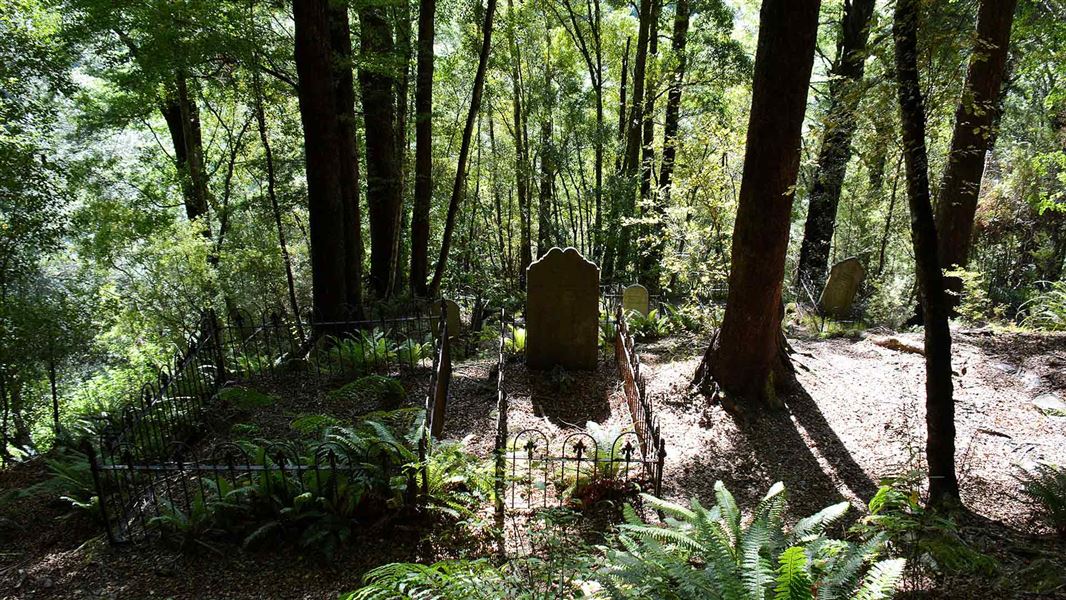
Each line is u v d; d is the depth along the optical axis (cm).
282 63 1095
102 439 569
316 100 956
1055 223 1525
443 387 791
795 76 615
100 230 1268
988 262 1575
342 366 874
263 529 471
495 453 578
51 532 514
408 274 1933
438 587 337
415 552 476
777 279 699
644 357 971
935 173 1281
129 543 489
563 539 427
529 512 532
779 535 388
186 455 638
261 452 519
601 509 541
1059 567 382
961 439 636
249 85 1155
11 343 898
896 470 591
